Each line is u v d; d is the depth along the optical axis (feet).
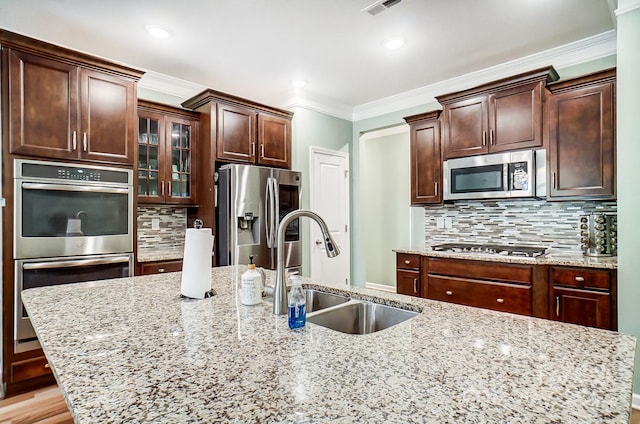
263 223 11.52
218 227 11.03
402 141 17.71
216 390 2.33
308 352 2.97
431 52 9.94
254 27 8.52
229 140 11.35
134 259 9.21
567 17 8.20
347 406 2.12
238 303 4.69
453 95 10.97
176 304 4.63
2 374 7.34
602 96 8.45
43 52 7.84
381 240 18.60
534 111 9.49
